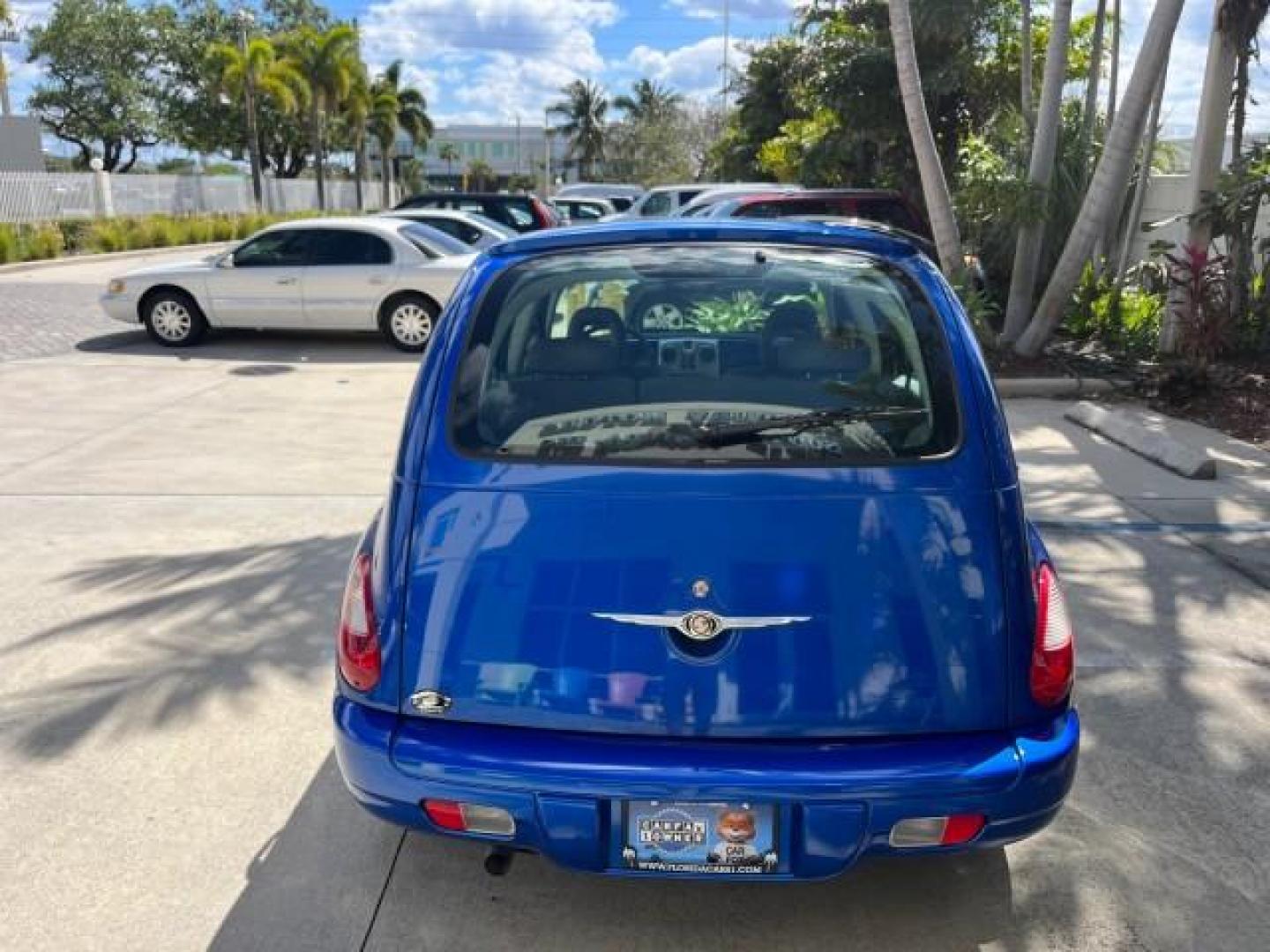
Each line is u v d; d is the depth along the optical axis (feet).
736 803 7.59
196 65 164.55
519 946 8.89
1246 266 32.24
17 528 18.99
